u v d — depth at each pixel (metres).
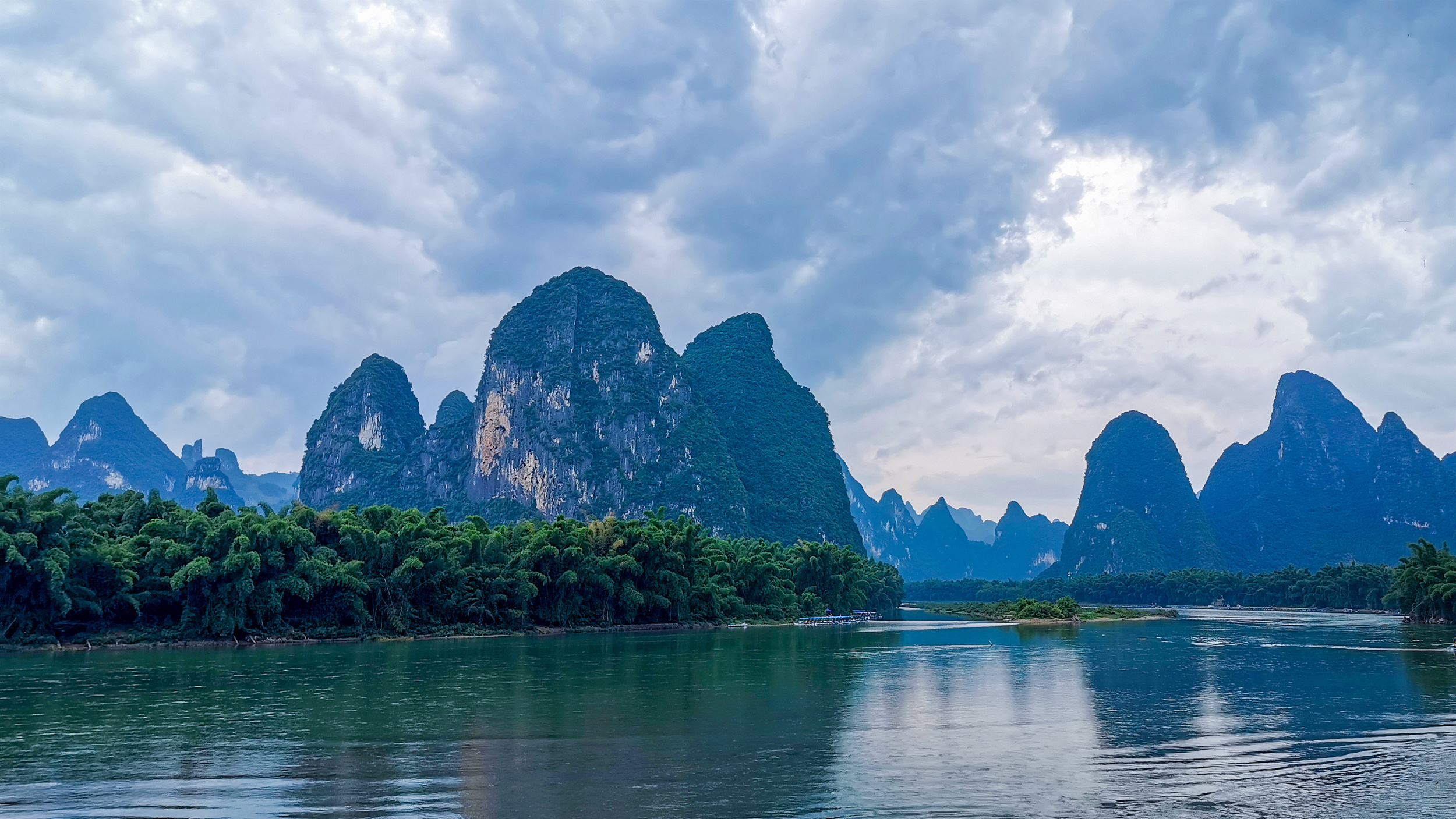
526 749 25.67
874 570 156.88
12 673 44.16
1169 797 20.45
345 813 19.08
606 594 89.81
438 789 21.11
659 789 21.12
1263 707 34.19
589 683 41.19
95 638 59.53
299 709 32.81
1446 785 21.55
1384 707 34.09
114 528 67.88
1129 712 32.88
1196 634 83.81
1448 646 65.19
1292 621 113.38
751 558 114.50
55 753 24.91
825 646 67.50
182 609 63.16
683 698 36.31
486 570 80.75
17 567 55.25
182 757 24.44
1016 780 22.06
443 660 53.22
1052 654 59.53
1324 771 23.02
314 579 66.75
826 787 21.33
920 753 25.27
